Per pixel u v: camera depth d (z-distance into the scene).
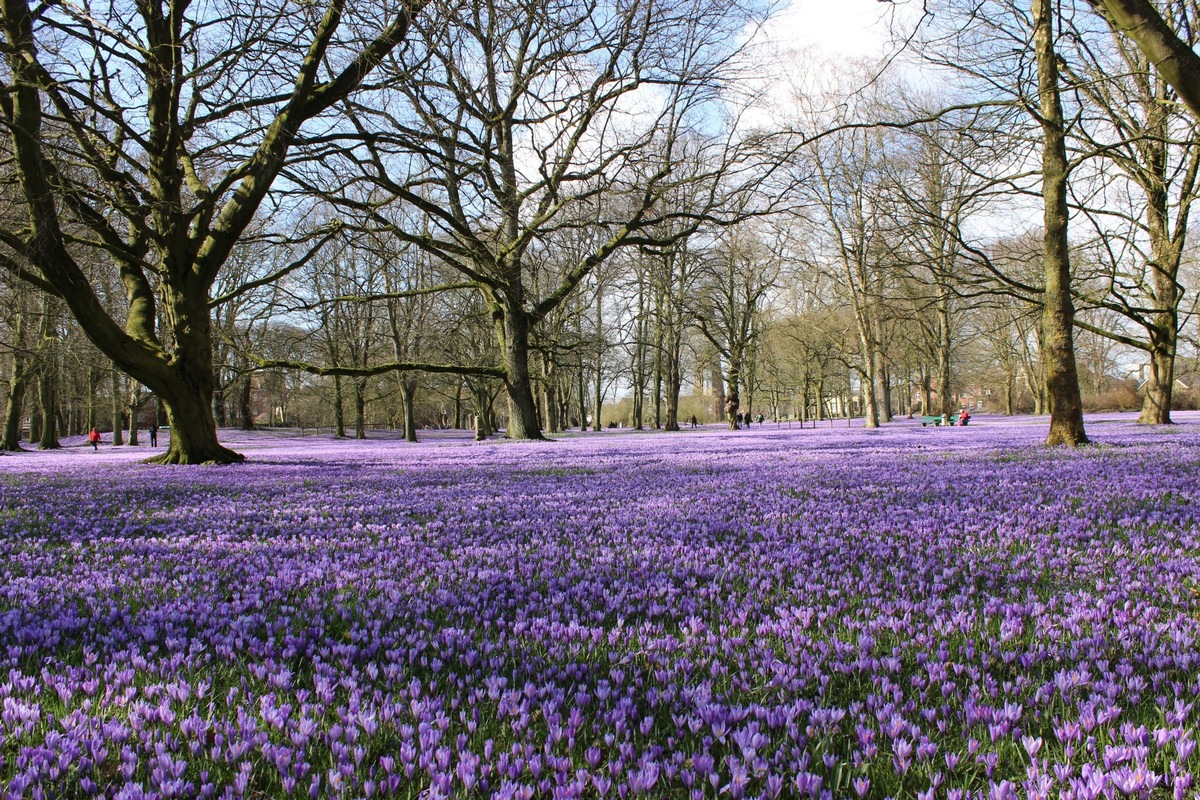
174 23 14.02
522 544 4.91
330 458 19.44
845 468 10.79
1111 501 6.17
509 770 1.63
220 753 1.76
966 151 14.91
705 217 21.77
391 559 4.39
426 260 36.38
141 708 1.97
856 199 37.06
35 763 1.67
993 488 7.42
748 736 1.77
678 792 1.61
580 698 2.05
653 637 2.74
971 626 2.76
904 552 4.30
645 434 45.59
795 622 2.85
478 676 2.37
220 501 7.93
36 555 4.71
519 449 21.53
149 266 15.72
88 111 15.69
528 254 27.42
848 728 1.93
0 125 12.86
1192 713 1.96
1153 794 1.59
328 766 1.74
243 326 44.06
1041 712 2.01
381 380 60.72
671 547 4.57
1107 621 2.81
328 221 20.80
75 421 72.69
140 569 4.20
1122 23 5.99
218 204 19.47
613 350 60.31
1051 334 14.41
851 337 52.78
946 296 18.91
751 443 22.92
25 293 30.34
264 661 2.47
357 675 2.33
